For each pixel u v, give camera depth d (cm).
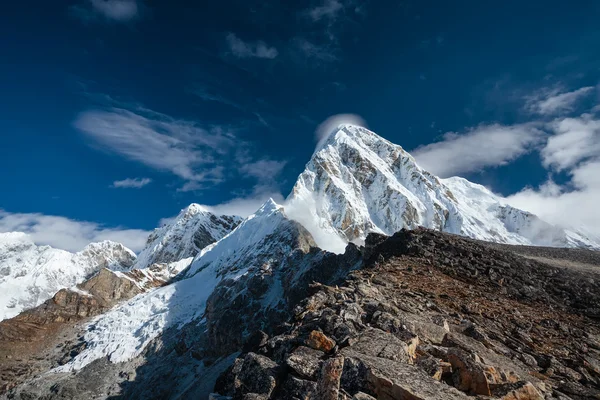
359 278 2808
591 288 3281
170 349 13212
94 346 14825
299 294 10656
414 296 2381
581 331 2281
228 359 10562
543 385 1377
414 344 1377
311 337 1302
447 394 1007
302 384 1075
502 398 1102
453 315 2131
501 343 1847
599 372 1692
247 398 1097
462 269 3388
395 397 988
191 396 9631
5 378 13562
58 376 12838
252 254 16750
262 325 10956
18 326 16325
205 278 18388
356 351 1242
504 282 3180
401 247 4172
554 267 4131
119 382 12162
